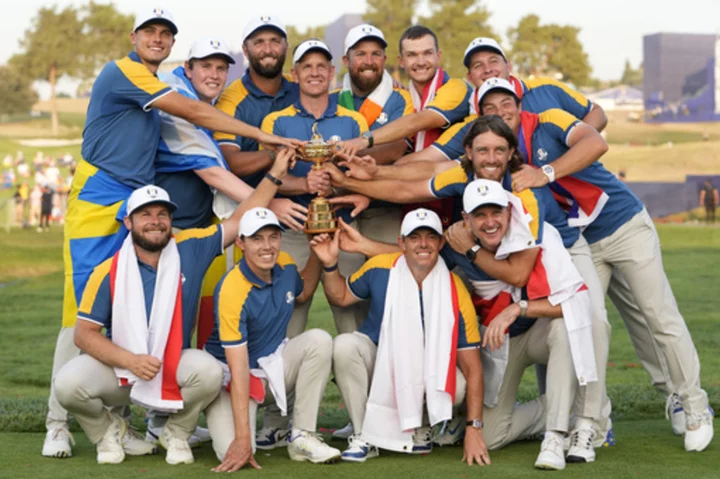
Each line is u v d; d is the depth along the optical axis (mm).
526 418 5691
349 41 6180
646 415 6895
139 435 5605
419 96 6352
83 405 5148
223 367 5383
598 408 5348
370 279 5516
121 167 5633
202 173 5844
